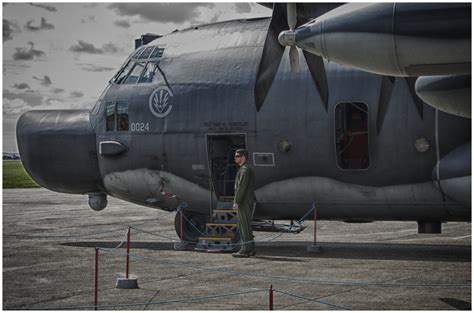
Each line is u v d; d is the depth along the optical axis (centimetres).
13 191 5294
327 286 1350
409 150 1644
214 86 1792
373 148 1669
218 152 1836
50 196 4575
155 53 1898
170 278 1441
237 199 1697
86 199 4231
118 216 3070
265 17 1878
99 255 1758
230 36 1855
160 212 3303
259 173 1764
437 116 1622
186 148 1811
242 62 1791
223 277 1451
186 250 1839
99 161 1908
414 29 1098
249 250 1711
